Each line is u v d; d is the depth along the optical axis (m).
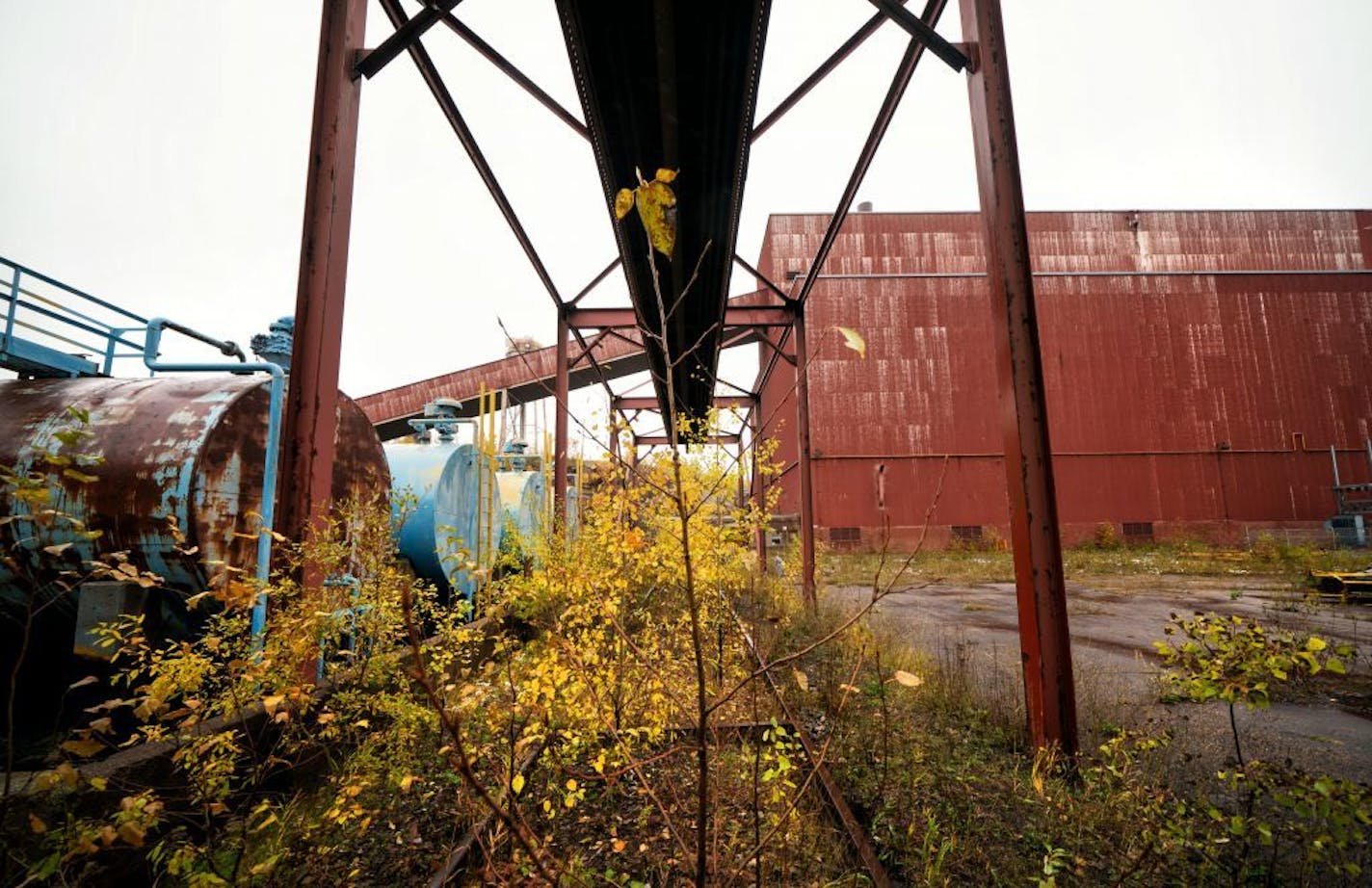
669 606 5.57
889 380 28.38
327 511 4.01
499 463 12.37
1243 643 2.37
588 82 5.28
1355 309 31.02
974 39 4.38
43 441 4.84
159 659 2.80
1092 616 11.76
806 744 3.82
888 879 2.74
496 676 2.81
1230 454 29.25
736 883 2.70
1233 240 31.42
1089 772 3.45
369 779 3.25
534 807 3.22
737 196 6.86
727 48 4.90
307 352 3.82
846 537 27.14
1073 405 29.36
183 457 4.73
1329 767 4.22
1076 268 30.61
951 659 7.17
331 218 3.96
